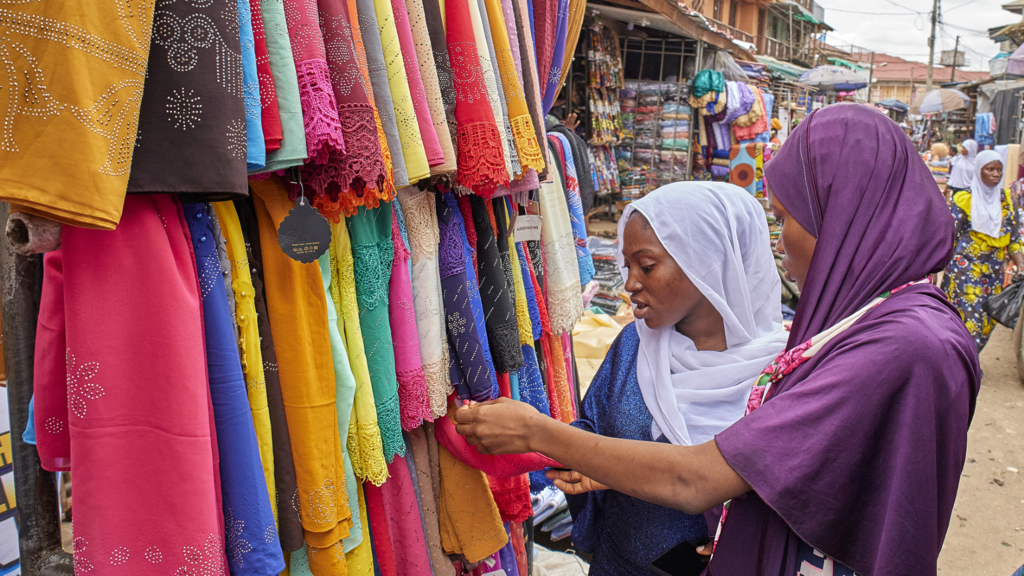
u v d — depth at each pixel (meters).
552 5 2.00
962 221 5.49
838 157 1.12
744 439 1.02
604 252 6.65
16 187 0.73
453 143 1.42
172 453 0.93
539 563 2.73
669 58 8.41
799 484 0.99
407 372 1.43
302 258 1.08
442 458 1.68
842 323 1.09
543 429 1.24
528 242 2.12
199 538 0.95
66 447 1.03
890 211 1.09
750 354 1.50
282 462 1.18
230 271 1.09
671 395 1.52
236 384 1.05
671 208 1.44
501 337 1.70
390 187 1.17
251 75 0.94
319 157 1.06
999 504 3.67
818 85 14.41
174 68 0.84
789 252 1.23
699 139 8.60
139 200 0.91
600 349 4.61
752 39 20.59
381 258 1.37
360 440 1.32
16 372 1.02
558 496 3.08
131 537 0.93
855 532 1.01
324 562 1.24
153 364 0.92
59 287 0.98
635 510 1.59
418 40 1.32
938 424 0.97
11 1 0.72
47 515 1.09
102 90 0.76
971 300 5.49
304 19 1.02
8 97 0.73
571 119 6.12
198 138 0.86
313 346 1.19
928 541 0.97
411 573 1.56
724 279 1.48
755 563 1.14
